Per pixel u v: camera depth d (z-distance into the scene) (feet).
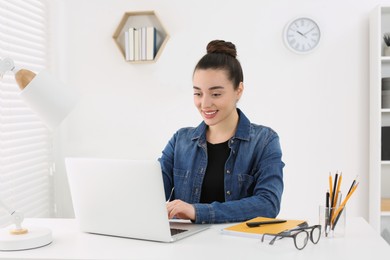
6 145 9.94
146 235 4.84
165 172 6.65
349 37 11.62
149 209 4.76
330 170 11.83
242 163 6.16
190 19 12.04
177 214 5.43
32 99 4.66
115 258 4.30
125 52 12.25
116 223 4.99
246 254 4.36
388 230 11.52
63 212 12.59
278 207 5.85
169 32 12.14
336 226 4.91
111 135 12.50
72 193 5.25
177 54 12.14
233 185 6.16
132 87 12.37
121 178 4.84
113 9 12.32
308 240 4.76
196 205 5.44
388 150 11.07
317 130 11.83
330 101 11.75
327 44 11.69
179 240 4.85
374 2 11.51
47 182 12.03
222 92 5.88
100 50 12.42
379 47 10.84
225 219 5.44
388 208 10.99
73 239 4.98
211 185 6.27
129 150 12.46
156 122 12.34
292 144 11.89
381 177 11.68
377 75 10.93
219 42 6.08
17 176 10.36
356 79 11.67
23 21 10.74
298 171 11.91
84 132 12.57
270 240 4.76
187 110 12.21
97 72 12.46
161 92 12.27
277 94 11.88
